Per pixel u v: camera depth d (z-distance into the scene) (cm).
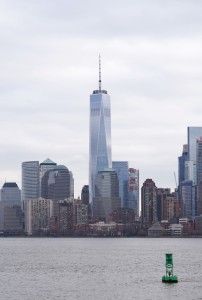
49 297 14575
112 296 14712
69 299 14250
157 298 14412
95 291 15612
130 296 14712
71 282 17875
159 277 19225
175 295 14838
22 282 17912
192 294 14988
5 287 16550
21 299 14275
